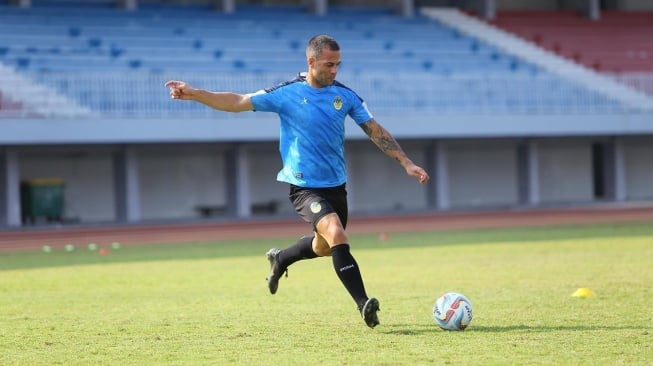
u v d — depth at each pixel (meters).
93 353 13.76
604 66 71.62
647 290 20.19
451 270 25.81
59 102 51.66
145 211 57.94
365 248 34.88
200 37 63.16
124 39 60.03
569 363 12.30
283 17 69.69
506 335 14.57
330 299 19.88
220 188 60.06
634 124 63.25
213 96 15.13
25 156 54.41
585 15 80.62
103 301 20.48
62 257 33.81
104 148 55.38
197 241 41.28
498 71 67.81
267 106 15.31
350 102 15.41
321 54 15.01
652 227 42.16
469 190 66.31
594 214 52.97
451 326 15.10
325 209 15.01
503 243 35.44
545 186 68.25
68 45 58.41
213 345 14.22
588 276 23.23
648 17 82.81
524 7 81.69
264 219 54.81
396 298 19.77
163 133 52.06
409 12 74.69
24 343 14.77
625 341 13.92
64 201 54.72
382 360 12.63
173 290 22.50
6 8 61.47
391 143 15.59
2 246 39.81
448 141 64.25
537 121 61.06
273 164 61.66
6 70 52.94
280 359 12.89
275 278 16.78
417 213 58.38
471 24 74.88
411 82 59.78
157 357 13.31
